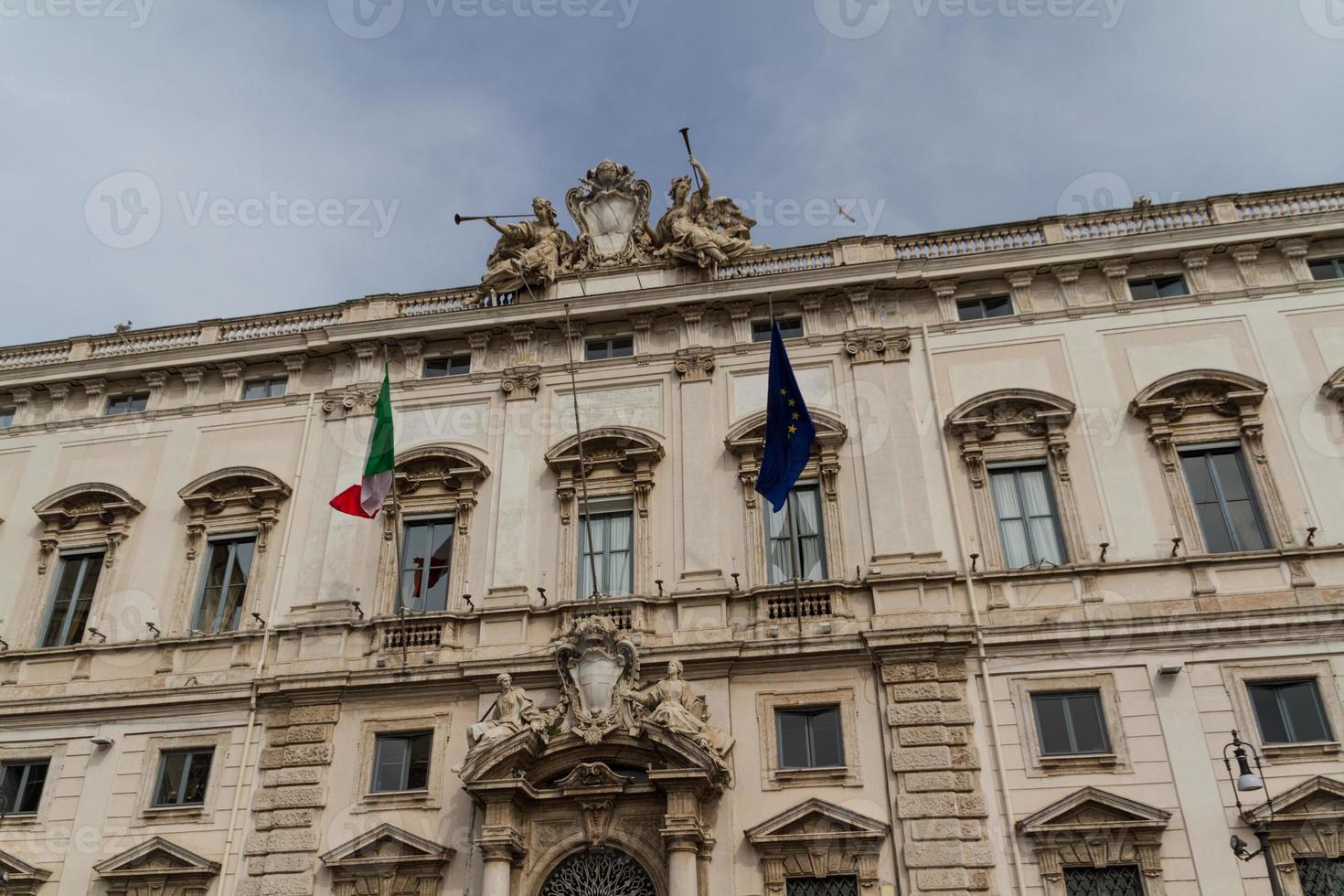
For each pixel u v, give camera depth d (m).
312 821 23.34
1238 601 22.78
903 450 25.70
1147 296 27.19
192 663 26.17
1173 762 21.33
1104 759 21.53
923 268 27.72
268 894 22.62
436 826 22.91
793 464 23.59
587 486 26.72
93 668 26.58
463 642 25.16
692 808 21.23
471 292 30.31
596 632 23.39
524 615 25.03
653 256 29.98
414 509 27.31
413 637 25.27
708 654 23.50
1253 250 26.84
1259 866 20.06
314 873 22.83
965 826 21.20
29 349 32.12
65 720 25.86
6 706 26.03
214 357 30.38
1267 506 23.75
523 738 21.92
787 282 28.12
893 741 22.22
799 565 25.17
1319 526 23.39
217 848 23.59
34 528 29.14
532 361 28.91
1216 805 20.77
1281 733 21.44
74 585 28.25
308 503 27.95
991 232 28.44
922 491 25.11
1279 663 21.94
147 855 23.61
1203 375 25.03
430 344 29.78
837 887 21.22
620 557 26.03
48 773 25.34
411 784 23.70
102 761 25.20
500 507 26.80
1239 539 23.88
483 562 26.22
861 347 27.30
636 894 21.66
